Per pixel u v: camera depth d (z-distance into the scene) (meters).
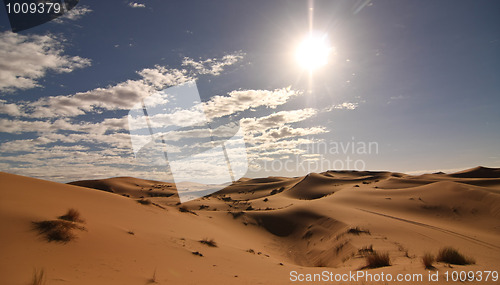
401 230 26.11
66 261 7.69
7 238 7.95
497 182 61.81
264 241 30.48
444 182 50.41
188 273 9.23
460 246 19.81
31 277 6.28
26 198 11.54
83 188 19.12
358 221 30.73
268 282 8.45
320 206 41.59
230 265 11.95
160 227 16.50
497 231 30.02
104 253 8.99
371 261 11.55
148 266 8.99
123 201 19.97
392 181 78.94
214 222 31.11
